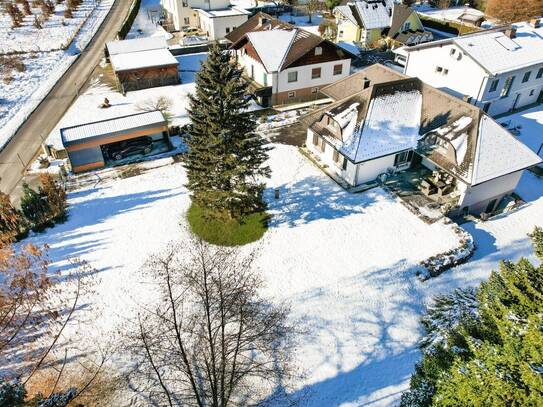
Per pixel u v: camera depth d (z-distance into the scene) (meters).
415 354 20.84
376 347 21.19
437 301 22.56
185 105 46.00
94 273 25.30
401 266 25.41
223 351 15.26
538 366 12.09
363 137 30.69
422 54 44.50
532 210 30.30
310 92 46.78
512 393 12.22
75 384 19.62
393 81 32.38
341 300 23.47
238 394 19.25
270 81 44.56
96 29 71.38
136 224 28.98
